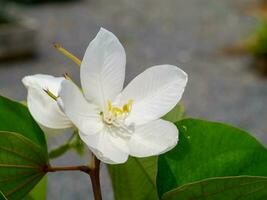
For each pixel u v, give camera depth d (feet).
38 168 1.86
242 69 13.58
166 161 1.93
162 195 1.89
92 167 1.86
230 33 16.69
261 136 10.16
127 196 1.96
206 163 1.92
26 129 1.92
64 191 8.25
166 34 16.71
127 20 18.30
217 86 12.56
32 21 14.47
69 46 15.30
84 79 1.85
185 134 1.92
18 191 1.88
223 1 20.24
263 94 12.14
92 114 1.85
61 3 20.07
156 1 20.62
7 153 1.84
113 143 1.82
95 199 1.87
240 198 1.82
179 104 2.08
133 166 1.92
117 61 1.86
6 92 11.78
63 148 2.01
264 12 18.39
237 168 1.91
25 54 13.78
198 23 17.87
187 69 13.70
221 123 1.91
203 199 1.83
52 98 1.85
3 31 13.35
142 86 1.88
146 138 1.83
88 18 18.30
